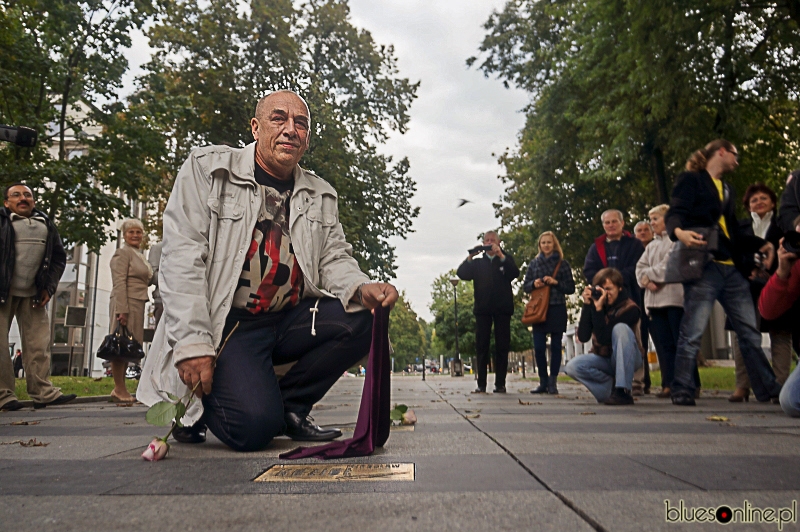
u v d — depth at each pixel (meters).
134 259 8.04
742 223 6.08
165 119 18.84
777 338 6.70
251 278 3.14
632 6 14.87
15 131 7.17
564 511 1.61
